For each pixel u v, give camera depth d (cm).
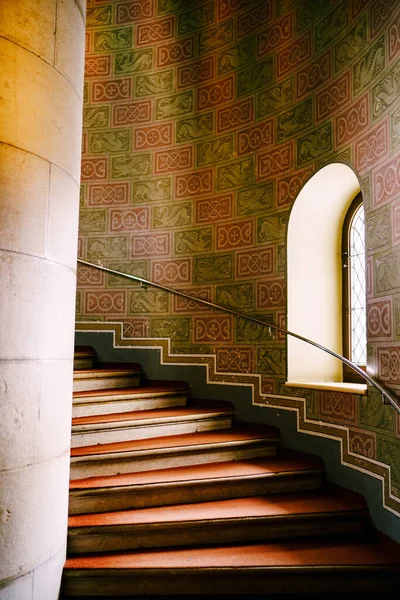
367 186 317
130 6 497
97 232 475
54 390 232
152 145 473
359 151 325
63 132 245
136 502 284
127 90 486
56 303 236
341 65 348
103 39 498
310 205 387
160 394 386
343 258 396
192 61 468
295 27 398
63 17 248
